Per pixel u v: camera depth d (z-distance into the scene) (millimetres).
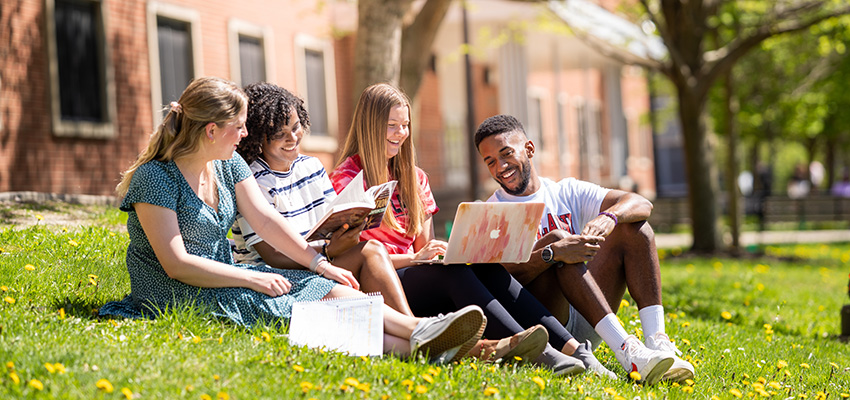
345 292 4848
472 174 18375
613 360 5570
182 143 4777
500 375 4445
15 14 14094
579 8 18344
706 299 11039
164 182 4738
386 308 4750
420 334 4598
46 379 3744
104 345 4242
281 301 4812
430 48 13414
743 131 35562
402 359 4652
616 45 20203
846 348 7613
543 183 5906
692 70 19031
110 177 15867
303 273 4961
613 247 5355
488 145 5730
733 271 15453
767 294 12078
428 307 5102
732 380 5418
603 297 5105
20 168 14125
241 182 5070
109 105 15812
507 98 22766
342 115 22656
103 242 6707
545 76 32656
